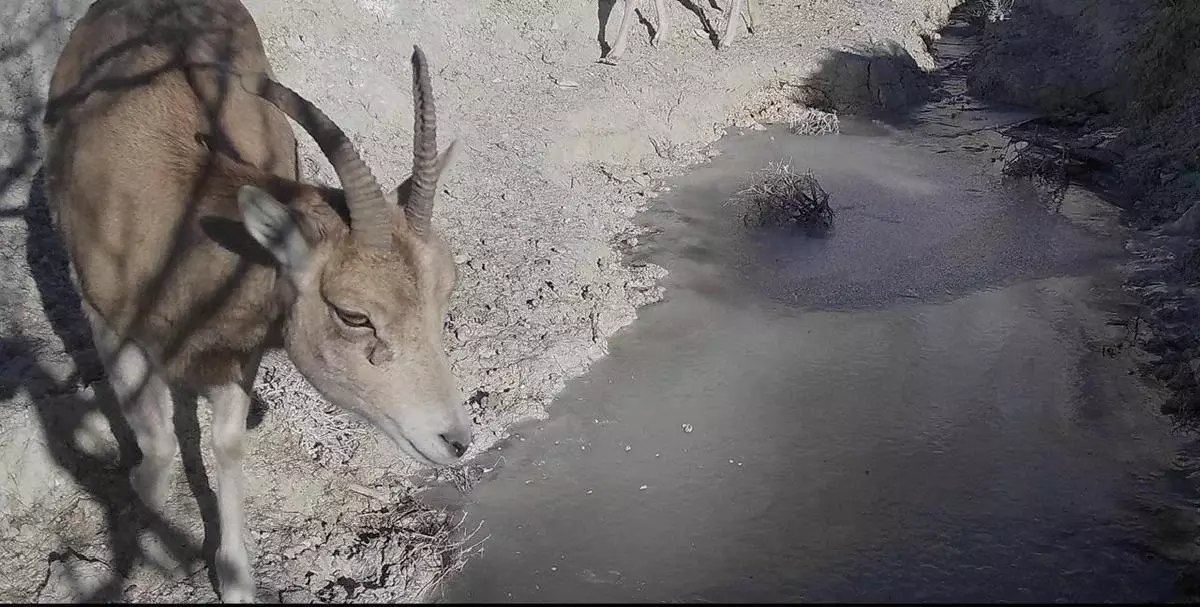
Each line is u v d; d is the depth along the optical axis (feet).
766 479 5.25
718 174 8.81
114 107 4.13
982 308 6.81
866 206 8.27
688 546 4.83
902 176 8.89
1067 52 10.98
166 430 4.42
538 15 9.99
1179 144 8.77
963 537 4.90
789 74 10.48
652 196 8.35
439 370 3.53
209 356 3.88
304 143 7.18
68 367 5.05
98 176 3.98
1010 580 4.66
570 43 10.02
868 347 6.35
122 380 4.23
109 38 4.50
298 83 7.76
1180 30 9.83
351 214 3.38
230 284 3.68
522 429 5.57
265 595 4.28
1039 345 6.38
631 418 5.70
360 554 4.59
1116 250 7.65
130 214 3.89
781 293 6.96
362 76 8.13
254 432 5.11
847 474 5.29
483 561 4.68
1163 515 5.06
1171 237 7.74
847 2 12.36
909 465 5.35
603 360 6.21
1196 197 8.05
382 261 3.41
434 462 3.57
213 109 4.30
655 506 5.07
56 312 5.46
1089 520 5.01
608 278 6.93
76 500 4.56
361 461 5.11
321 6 8.34
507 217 7.29
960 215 8.16
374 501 4.93
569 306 6.48
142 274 3.88
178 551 4.41
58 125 4.42
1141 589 4.63
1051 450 5.49
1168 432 5.64
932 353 6.29
